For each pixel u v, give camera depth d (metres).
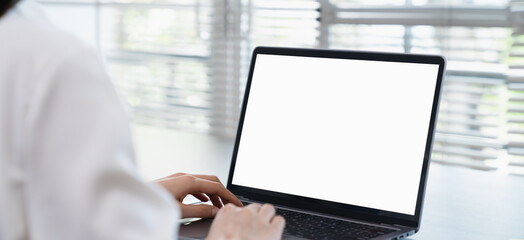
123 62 4.14
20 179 0.62
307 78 1.25
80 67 0.63
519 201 1.35
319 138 1.21
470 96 2.89
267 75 1.29
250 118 1.29
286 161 1.23
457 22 2.87
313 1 3.26
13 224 0.63
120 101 0.65
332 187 1.17
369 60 1.19
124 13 4.09
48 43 0.63
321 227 1.08
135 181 0.63
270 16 3.41
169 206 0.67
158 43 3.96
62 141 0.61
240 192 1.27
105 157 0.61
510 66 2.76
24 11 0.70
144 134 2.36
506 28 2.73
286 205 1.22
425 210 1.29
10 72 0.62
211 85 3.72
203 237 1.04
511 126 2.80
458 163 2.95
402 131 1.13
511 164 2.82
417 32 2.98
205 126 3.79
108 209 0.61
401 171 1.11
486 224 1.19
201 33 3.73
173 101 3.93
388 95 1.16
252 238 0.85
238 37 3.55
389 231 1.06
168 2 3.86
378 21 3.09
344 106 1.20
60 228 0.61
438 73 1.12
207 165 1.79
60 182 0.61
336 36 3.22
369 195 1.13
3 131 0.62
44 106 0.61
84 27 4.28
